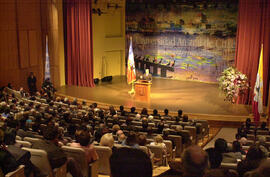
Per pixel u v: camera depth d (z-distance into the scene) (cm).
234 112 1572
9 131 498
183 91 2000
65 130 924
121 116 1223
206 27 2206
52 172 432
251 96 1694
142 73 2472
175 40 2322
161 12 2333
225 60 2181
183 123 1162
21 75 1872
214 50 2205
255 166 317
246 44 1698
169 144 868
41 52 1978
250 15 1666
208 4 2172
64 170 462
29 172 418
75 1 2078
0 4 1734
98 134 777
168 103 1717
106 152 607
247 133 1125
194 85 2175
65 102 1442
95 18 2286
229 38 2147
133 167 168
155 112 1303
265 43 1650
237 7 2091
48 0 1950
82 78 2141
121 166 168
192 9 2230
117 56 2472
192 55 2281
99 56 2355
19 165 405
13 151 411
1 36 1755
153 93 1938
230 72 1675
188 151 198
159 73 2414
